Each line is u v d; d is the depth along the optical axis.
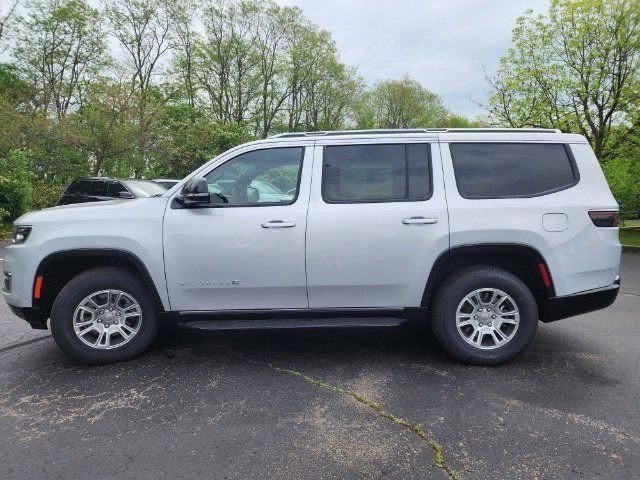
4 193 14.78
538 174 3.79
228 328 3.70
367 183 3.78
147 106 18.84
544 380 3.51
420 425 2.84
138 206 3.76
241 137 23.33
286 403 3.14
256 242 3.66
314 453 2.54
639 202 14.60
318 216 3.67
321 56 34.69
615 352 4.13
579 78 14.44
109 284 3.74
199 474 2.36
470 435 2.72
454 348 3.74
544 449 2.57
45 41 27.08
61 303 3.68
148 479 2.32
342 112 38.28
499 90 16.34
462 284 3.69
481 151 3.84
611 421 2.89
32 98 23.44
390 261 3.68
